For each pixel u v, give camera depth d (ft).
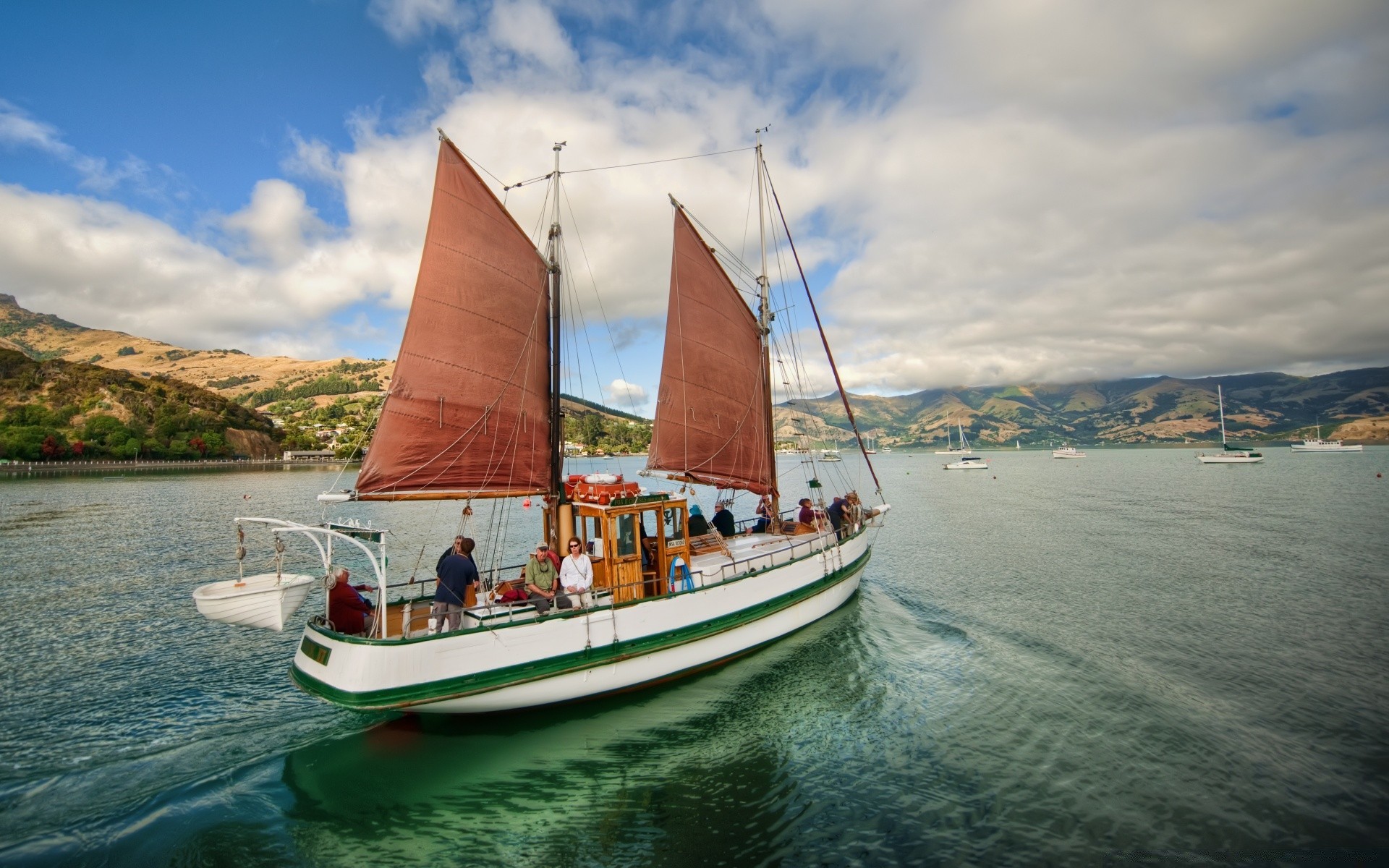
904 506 227.20
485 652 46.06
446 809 39.09
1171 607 83.35
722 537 74.38
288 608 43.21
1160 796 40.27
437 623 45.96
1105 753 45.73
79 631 77.92
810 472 443.32
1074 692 56.44
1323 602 84.33
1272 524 157.69
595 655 50.52
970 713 52.54
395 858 34.60
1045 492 283.38
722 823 38.04
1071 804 39.58
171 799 39.58
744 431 85.56
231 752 45.62
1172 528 156.76
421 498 53.26
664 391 75.05
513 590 54.49
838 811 39.22
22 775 42.37
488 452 57.36
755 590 63.36
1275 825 37.27
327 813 38.40
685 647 56.75
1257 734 48.26
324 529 46.70
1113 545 133.69
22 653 68.95
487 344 57.21
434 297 53.31
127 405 629.10
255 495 289.53
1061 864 33.91
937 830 37.14
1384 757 44.50
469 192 55.16
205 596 40.04
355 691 42.32
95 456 561.43
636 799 40.55
